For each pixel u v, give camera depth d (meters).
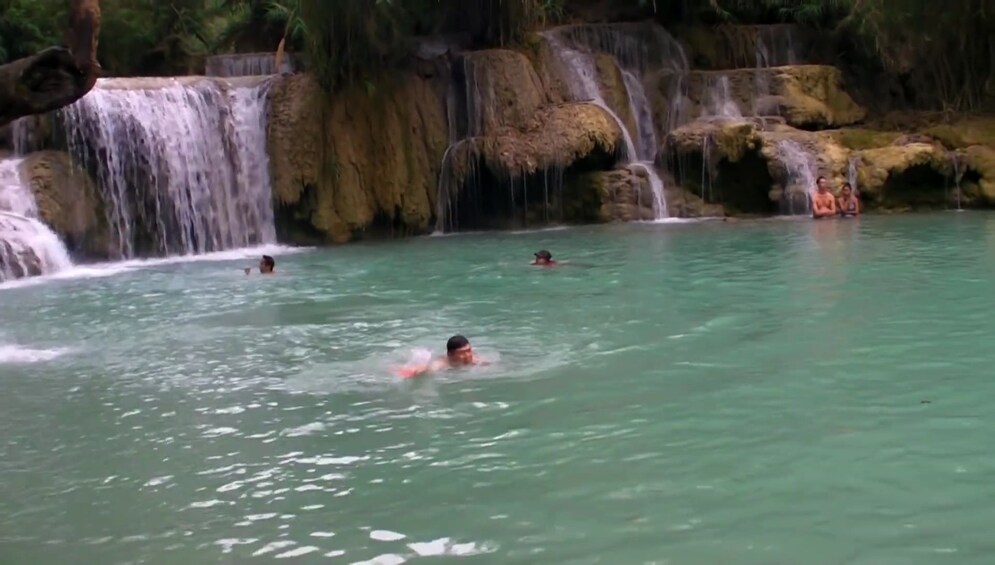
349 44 20.88
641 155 24.61
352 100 21.03
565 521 5.28
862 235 17.33
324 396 8.05
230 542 5.21
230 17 29.84
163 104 19.36
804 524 5.10
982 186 21.25
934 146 21.89
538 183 22.14
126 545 5.24
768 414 7.00
